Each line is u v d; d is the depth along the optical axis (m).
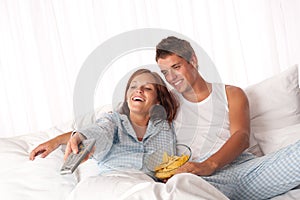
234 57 2.80
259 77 2.81
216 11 2.77
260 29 2.77
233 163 1.82
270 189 1.69
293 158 1.65
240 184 1.73
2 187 1.71
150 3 2.75
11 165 1.78
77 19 2.79
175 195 1.29
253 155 1.89
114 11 2.78
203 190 1.34
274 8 2.77
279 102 2.10
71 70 2.82
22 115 2.86
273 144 1.98
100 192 1.40
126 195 1.33
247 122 1.90
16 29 2.78
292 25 2.76
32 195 1.69
